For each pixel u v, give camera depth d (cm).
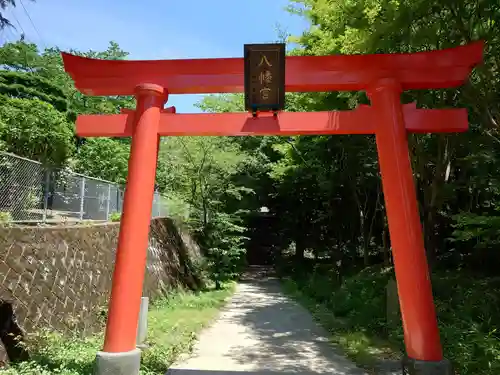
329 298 1131
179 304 1014
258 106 482
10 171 615
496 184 884
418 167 945
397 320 702
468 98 634
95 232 809
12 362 457
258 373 520
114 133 511
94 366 422
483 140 837
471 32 582
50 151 900
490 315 625
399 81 498
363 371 538
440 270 1033
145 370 489
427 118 491
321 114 500
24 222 639
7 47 1764
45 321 550
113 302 445
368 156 1183
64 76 1906
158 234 1223
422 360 414
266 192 2094
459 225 766
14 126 834
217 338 729
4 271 504
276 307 1098
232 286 1493
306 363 575
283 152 1531
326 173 1423
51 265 611
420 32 618
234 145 1540
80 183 857
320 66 511
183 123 502
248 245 2525
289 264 2083
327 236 2031
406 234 448
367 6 644
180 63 514
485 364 475
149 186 481
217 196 1441
